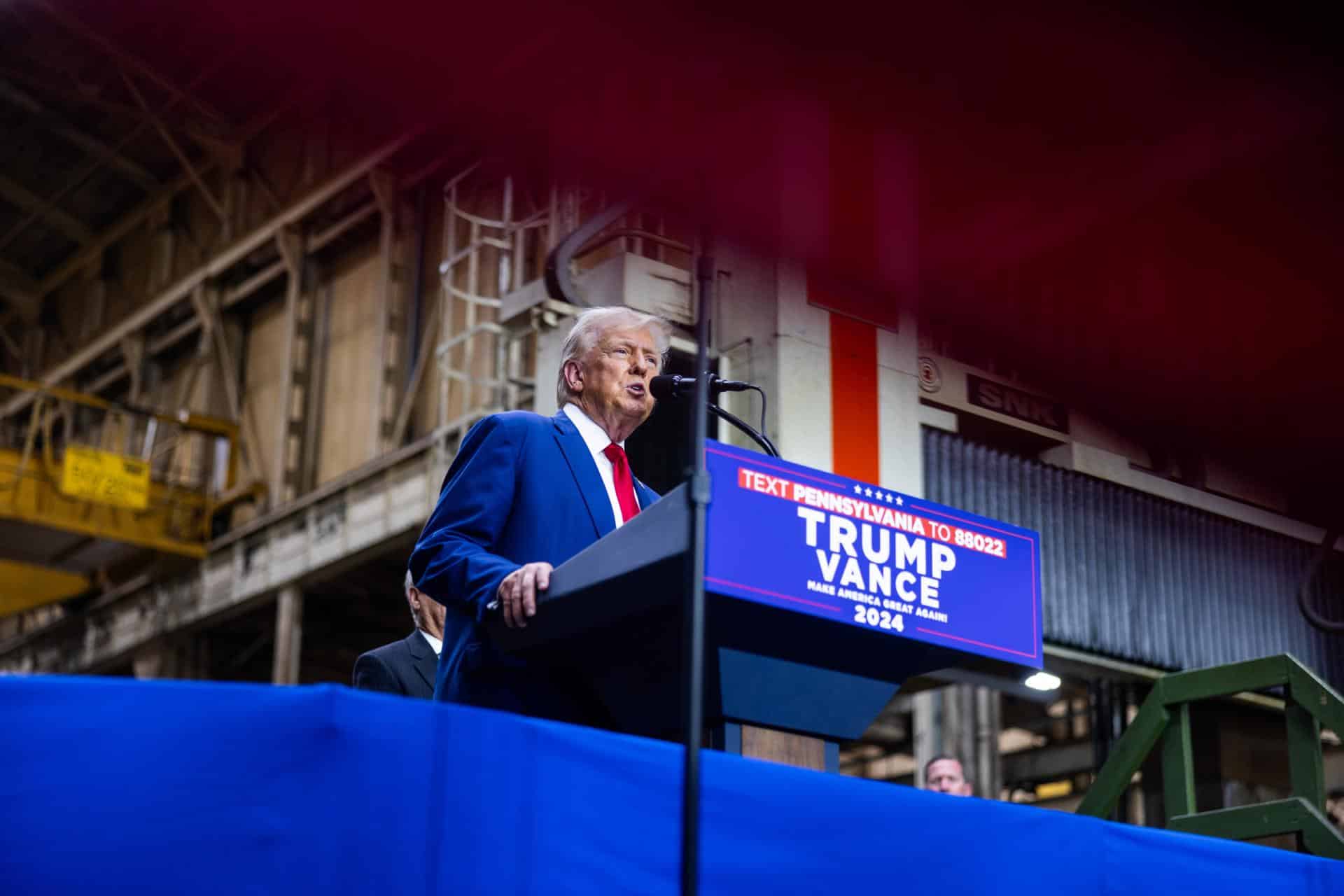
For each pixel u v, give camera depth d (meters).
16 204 32.94
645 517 2.96
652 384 3.38
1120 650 10.41
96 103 29.72
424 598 5.11
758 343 8.97
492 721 2.56
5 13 27.95
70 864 2.29
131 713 2.36
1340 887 3.57
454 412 23.98
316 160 28.75
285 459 27.94
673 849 2.70
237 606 26.89
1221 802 10.82
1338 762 13.93
